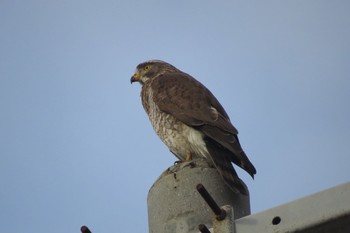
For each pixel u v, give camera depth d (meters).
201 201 9.01
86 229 7.61
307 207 6.76
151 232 9.26
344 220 6.61
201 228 7.42
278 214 6.90
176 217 8.99
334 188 6.70
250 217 7.10
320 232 6.75
